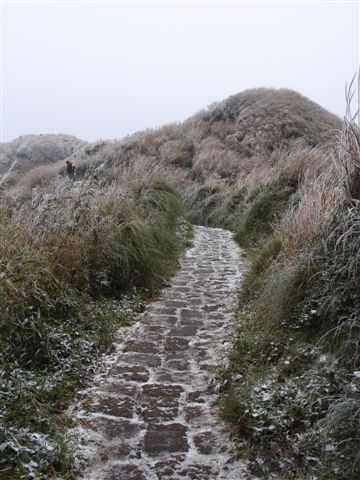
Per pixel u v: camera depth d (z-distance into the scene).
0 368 3.22
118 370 3.87
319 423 2.72
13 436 2.63
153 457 2.76
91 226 5.70
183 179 17.11
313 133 22.61
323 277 3.84
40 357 3.69
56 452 2.64
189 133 23.39
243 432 2.97
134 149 22.16
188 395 3.48
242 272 7.02
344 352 3.17
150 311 5.39
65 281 4.76
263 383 3.33
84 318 4.53
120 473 2.61
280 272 4.43
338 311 3.55
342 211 4.06
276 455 2.74
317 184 5.52
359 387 2.79
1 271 3.89
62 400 3.33
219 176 16.81
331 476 2.41
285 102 24.75
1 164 36.12
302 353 3.49
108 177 9.20
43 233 4.95
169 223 9.10
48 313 4.11
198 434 2.99
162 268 6.77
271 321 4.12
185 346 4.39
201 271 7.30
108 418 3.15
